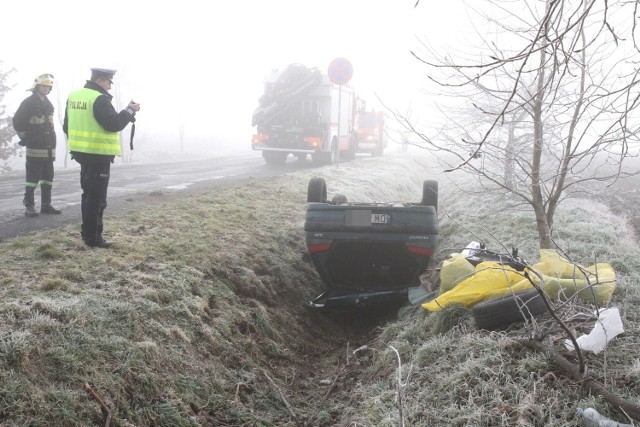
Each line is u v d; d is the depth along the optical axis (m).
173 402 4.12
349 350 6.46
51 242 6.19
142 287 5.21
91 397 3.67
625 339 4.43
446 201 14.46
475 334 4.83
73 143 5.98
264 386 5.06
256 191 11.52
